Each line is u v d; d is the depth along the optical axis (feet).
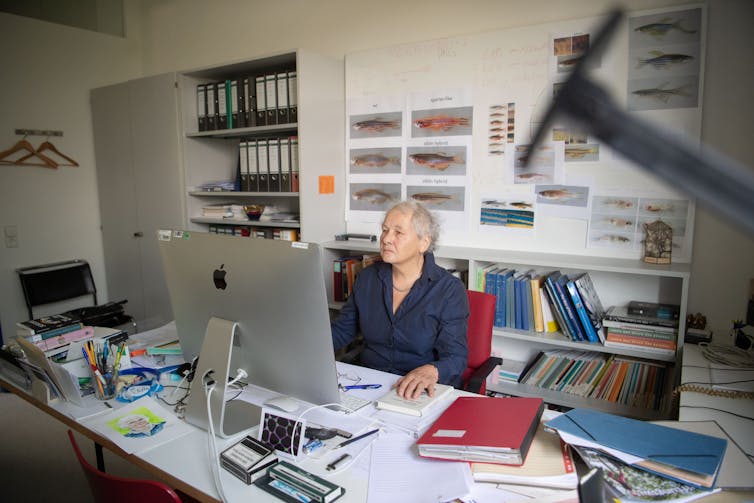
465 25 8.48
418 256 6.20
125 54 13.26
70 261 12.64
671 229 7.11
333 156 9.64
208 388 4.22
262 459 3.64
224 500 3.35
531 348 8.46
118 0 13.14
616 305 7.77
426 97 8.87
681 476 3.27
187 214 10.99
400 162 9.27
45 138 12.08
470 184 8.64
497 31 8.09
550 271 8.19
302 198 9.02
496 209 8.45
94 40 12.65
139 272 12.28
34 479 7.47
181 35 12.46
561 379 7.59
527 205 8.16
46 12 12.03
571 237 7.87
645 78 7.02
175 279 4.75
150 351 5.79
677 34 6.78
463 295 6.14
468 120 8.52
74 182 12.61
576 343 7.16
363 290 6.37
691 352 6.33
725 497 3.23
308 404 4.65
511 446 3.53
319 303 3.84
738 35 6.55
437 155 8.88
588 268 6.96
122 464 7.78
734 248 6.86
